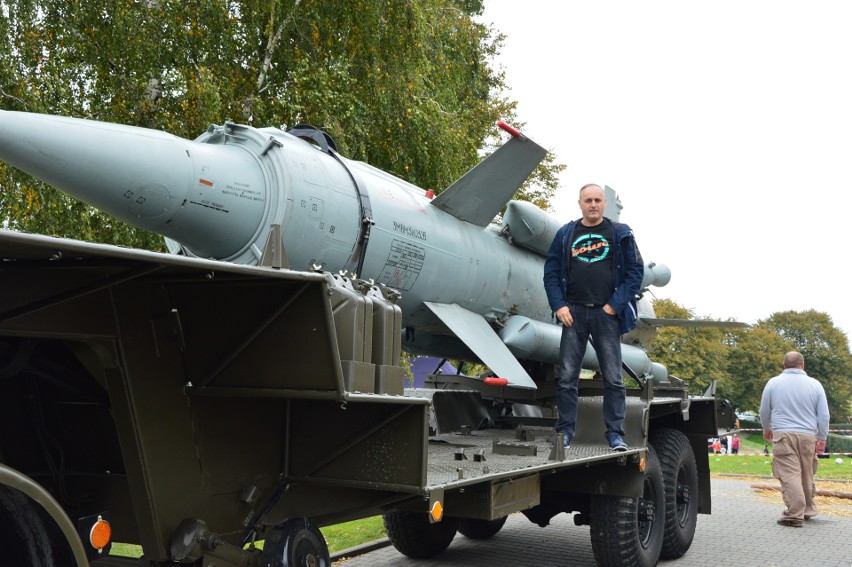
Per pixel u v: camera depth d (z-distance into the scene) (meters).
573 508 5.99
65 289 2.37
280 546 2.85
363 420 3.07
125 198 4.11
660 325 8.45
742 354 60.25
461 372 7.34
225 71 11.55
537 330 6.50
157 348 2.70
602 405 5.48
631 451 5.00
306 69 12.02
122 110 10.38
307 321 2.74
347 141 12.46
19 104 9.16
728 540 7.25
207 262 2.24
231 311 2.81
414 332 6.34
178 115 10.96
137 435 2.61
